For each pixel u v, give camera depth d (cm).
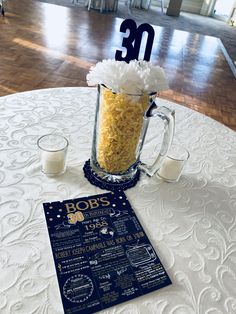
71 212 65
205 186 80
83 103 110
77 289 51
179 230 66
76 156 83
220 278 57
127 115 65
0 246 55
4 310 46
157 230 65
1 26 349
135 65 64
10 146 81
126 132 68
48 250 56
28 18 398
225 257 61
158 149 92
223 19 677
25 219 62
